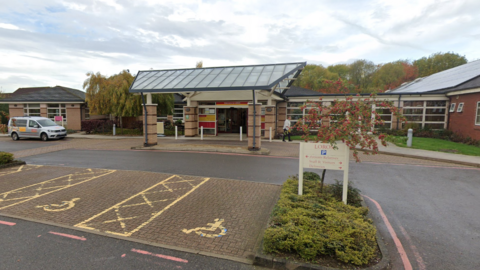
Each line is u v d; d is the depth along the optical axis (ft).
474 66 68.54
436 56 140.56
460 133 55.52
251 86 39.70
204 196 20.86
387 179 26.86
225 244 13.58
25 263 11.91
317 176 23.35
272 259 11.71
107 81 75.56
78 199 20.18
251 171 29.66
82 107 85.76
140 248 13.21
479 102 49.80
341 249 11.78
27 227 15.47
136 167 31.65
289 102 68.85
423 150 42.39
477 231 15.55
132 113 74.02
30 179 26.07
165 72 51.08
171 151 43.75
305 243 11.89
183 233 14.74
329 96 65.87
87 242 13.78
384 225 16.33
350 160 36.11
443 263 12.25
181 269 11.55
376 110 17.76
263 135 66.64
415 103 63.36
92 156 39.70
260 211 17.87
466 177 27.66
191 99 66.69
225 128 76.02
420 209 18.95
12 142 60.29
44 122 64.75
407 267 11.92
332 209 15.88
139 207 18.54
